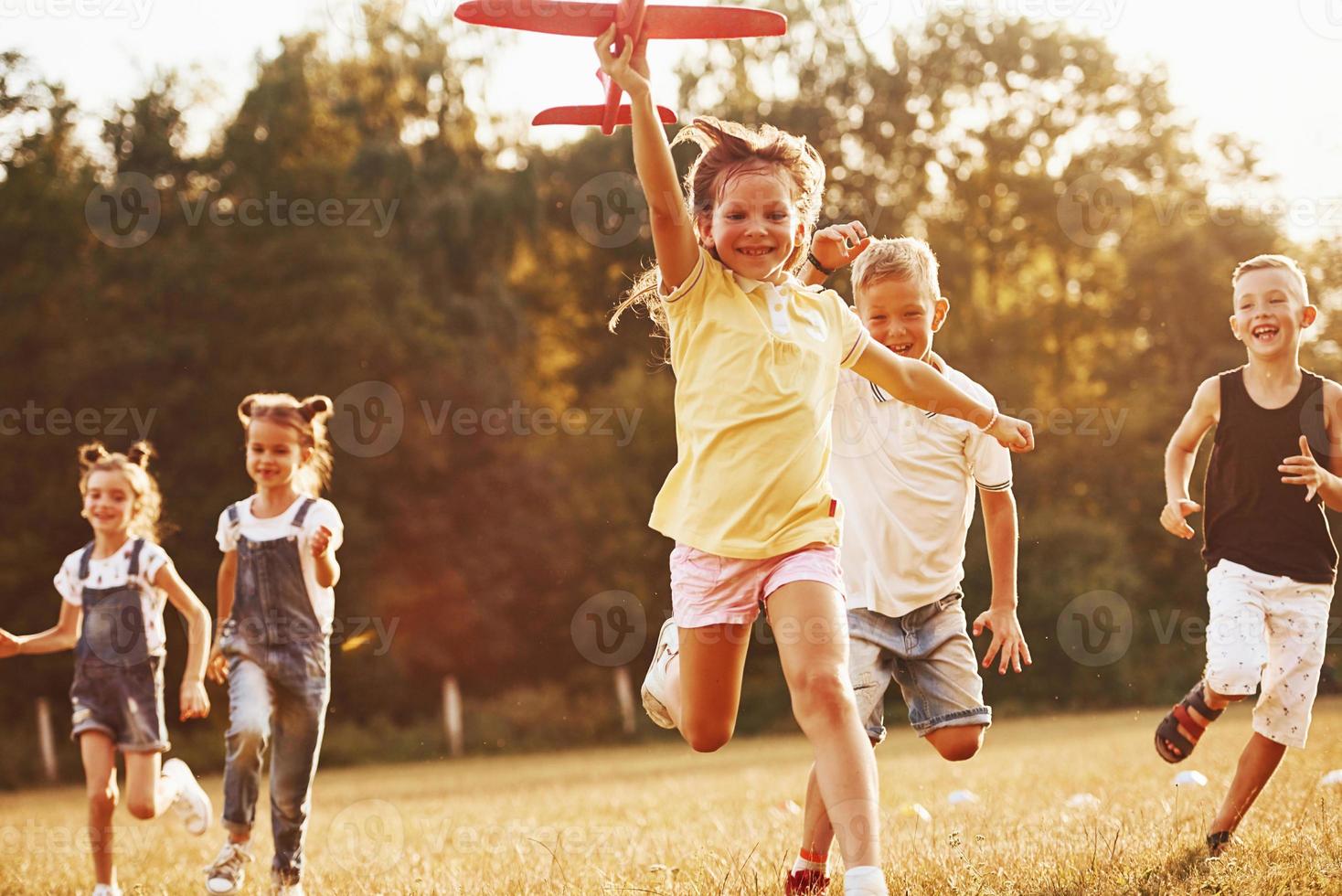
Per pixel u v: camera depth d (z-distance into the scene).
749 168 4.91
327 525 7.16
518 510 43.78
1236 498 6.86
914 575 6.30
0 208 40.22
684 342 4.86
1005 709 39.78
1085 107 52.50
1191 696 6.88
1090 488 44.00
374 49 48.19
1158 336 47.88
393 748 39.62
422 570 42.75
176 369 41.03
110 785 7.59
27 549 39.31
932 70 51.66
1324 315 43.50
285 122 44.28
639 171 4.63
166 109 43.47
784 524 4.60
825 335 4.93
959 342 46.75
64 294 40.59
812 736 4.33
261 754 6.82
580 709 42.91
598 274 49.72
